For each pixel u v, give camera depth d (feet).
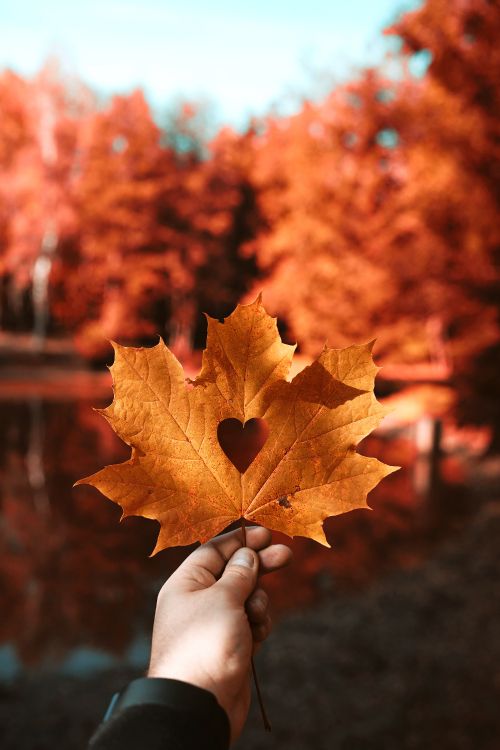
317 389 2.41
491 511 34.24
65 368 101.60
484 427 33.06
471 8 27.12
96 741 1.98
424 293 37.37
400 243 52.11
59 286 107.76
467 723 15.29
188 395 2.37
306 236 68.44
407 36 28.68
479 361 32.27
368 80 49.55
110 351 103.45
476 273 33.78
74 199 98.84
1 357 100.12
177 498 2.34
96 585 26.89
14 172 99.96
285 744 15.30
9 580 27.17
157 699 2.05
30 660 20.38
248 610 2.66
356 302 63.67
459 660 18.62
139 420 2.32
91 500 38.81
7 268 101.71
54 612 24.14
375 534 32.14
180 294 109.50
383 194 61.72
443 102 34.73
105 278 104.17
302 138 69.97
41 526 34.17
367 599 24.38
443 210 34.53
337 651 20.03
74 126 100.17
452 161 33.68
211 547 2.85
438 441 46.34
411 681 17.72
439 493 38.37
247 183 111.24
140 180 104.01
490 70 28.43
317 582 26.45
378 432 55.16
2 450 50.42
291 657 19.83
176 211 107.04
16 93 104.42
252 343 2.40
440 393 58.70
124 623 23.36
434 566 27.32
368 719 16.12
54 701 17.87
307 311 66.33
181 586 2.68
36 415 66.33
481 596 23.30
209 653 2.40
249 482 2.40
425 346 73.10
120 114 104.58
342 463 2.41
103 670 19.84
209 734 2.02
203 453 2.36
